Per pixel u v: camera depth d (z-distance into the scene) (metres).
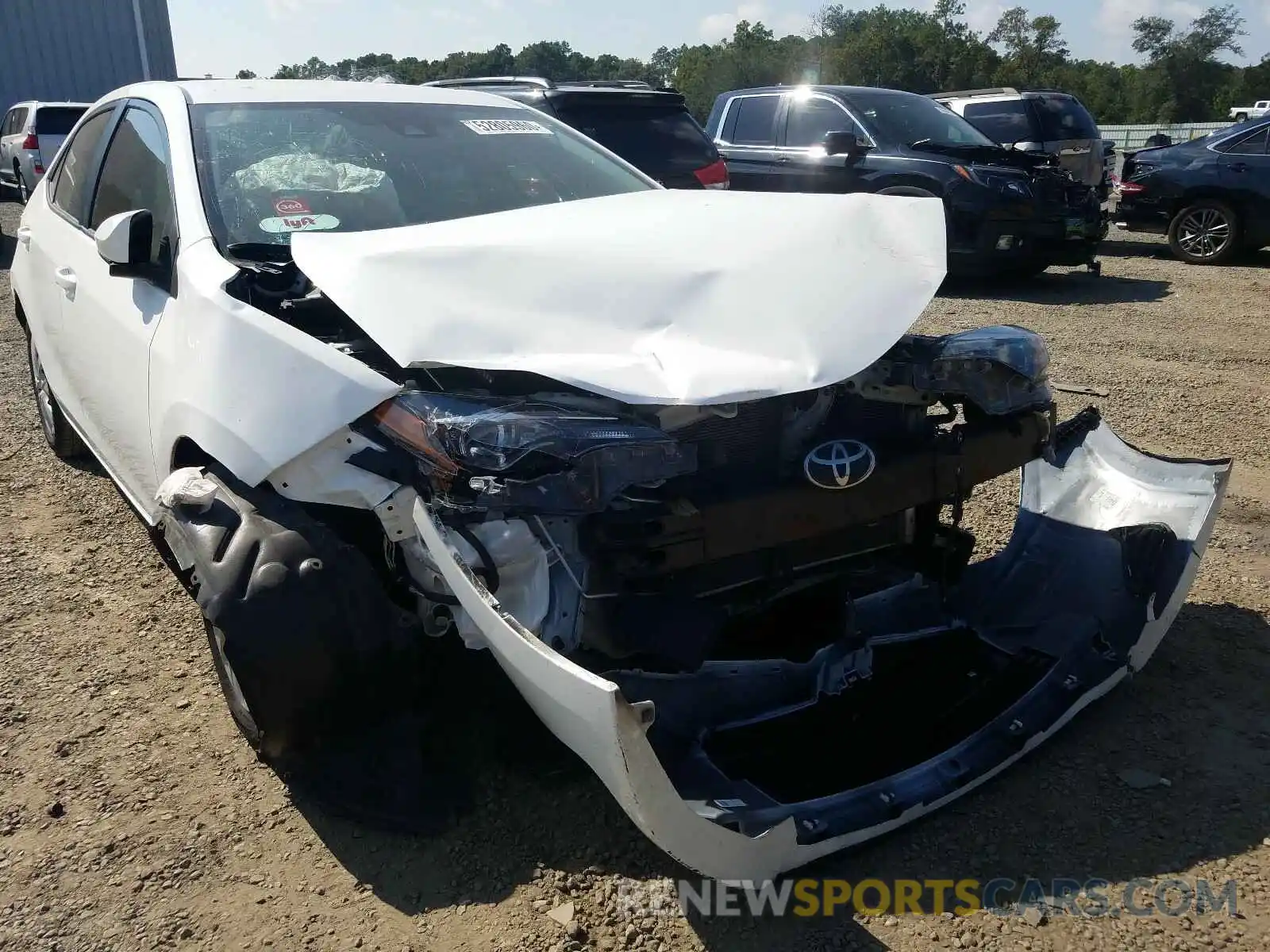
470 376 2.32
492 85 9.13
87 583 3.72
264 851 2.42
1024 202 9.48
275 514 2.38
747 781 2.29
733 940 2.17
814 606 2.77
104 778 2.67
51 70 22.41
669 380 2.20
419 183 3.43
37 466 4.93
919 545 2.96
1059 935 2.18
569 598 2.21
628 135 8.51
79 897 2.28
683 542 2.25
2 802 2.58
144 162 3.53
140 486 3.33
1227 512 4.34
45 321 4.38
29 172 15.41
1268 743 2.80
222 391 2.49
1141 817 2.52
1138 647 2.81
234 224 3.01
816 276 2.55
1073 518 3.24
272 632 2.25
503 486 2.10
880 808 2.29
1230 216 11.57
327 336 2.59
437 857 2.40
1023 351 2.73
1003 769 2.51
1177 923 2.21
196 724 2.90
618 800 1.99
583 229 2.78
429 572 2.29
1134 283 10.55
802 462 2.45
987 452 2.70
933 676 2.79
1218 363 6.96
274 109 3.54
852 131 10.20
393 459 2.26
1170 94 72.44
